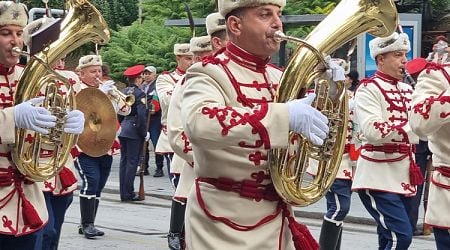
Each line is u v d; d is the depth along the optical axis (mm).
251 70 3551
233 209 3469
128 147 12344
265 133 3229
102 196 13164
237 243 3447
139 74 12500
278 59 11133
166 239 9039
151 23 21797
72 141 4621
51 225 6258
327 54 3467
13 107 4176
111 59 21016
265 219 3484
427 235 9648
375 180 6785
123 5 25031
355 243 9023
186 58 8625
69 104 4551
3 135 4145
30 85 4352
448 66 4973
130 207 11867
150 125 14531
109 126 6516
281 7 3543
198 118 3293
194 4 20672
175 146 5055
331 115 3471
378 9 3490
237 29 3529
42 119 4168
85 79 8586
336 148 3508
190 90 3447
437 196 5137
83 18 4629
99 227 9852
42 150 5051
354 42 3910
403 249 6742
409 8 18156
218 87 3459
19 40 4492
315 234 9625
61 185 6566
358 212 10914
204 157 3492
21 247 4562
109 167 9219
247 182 3469
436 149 5109
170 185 14008
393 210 6715
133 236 9219
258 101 3500
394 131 6672
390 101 6859
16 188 4469
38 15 7672
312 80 3393
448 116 4727
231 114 3262
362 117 6832
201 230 3527
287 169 3441
